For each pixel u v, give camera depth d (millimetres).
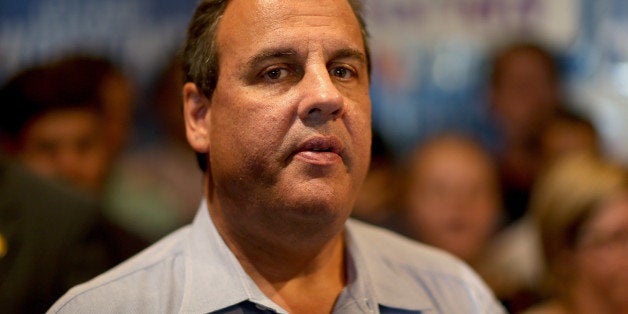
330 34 1451
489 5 3252
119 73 2643
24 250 1932
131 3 3297
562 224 2164
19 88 2436
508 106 3164
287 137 1404
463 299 1690
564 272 2182
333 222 1446
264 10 1444
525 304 2535
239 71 1445
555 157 3006
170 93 3076
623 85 3230
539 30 3236
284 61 1433
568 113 3047
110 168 2637
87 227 2039
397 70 3268
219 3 1527
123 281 1495
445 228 2678
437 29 3266
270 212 1432
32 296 1910
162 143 3141
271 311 1473
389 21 3271
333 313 1527
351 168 1452
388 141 2848
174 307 1481
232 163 1452
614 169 2172
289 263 1516
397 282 1635
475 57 3256
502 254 2723
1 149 2324
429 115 3271
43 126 2414
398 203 2748
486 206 2715
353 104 1478
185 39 1630
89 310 1446
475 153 2758
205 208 1598
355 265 1573
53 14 3314
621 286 2100
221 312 1480
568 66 3238
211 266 1521
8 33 3312
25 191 1998
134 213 2943
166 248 1592
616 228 2104
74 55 2578
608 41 3230
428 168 2715
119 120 2646
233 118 1446
